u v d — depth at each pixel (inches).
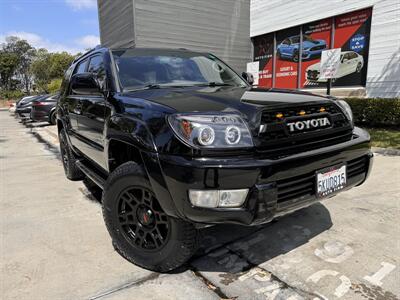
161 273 93.3
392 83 312.0
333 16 358.6
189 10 415.8
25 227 126.4
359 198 143.9
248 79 150.2
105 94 113.9
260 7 447.5
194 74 133.3
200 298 81.7
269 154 81.1
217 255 101.7
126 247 98.5
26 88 2559.1
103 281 89.8
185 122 78.0
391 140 249.1
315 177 86.7
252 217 77.9
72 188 176.4
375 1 316.2
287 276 89.5
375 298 79.5
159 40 399.2
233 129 78.2
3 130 496.7
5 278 92.2
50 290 86.4
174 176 77.6
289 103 87.4
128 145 100.0
